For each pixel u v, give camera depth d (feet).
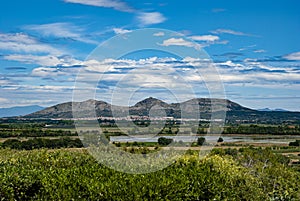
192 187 31.60
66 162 41.34
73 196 29.78
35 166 40.40
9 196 31.22
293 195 36.81
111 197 29.43
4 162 40.81
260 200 35.99
